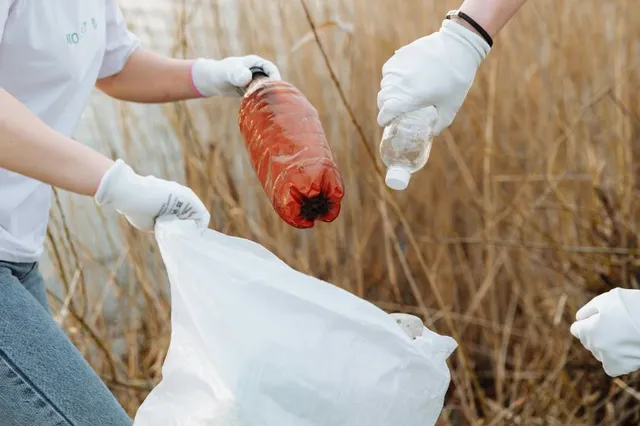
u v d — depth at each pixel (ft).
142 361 7.35
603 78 8.14
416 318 3.36
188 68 4.38
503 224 8.18
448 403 7.79
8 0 3.31
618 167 7.72
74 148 3.32
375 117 8.27
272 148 3.37
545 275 7.95
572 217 7.69
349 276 8.18
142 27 7.99
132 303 7.24
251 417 2.92
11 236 3.71
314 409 3.00
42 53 3.55
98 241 7.54
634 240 7.38
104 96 8.13
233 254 3.21
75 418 3.43
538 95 8.30
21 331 3.42
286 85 3.58
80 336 6.68
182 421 3.00
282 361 2.98
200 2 7.71
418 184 8.40
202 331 3.05
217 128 8.02
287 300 3.08
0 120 3.17
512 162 8.17
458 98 3.50
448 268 8.12
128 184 3.32
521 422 6.91
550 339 7.35
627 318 3.24
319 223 8.14
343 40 8.27
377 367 3.08
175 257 3.19
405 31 8.36
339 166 8.29
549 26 8.22
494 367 7.82
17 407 3.40
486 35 3.46
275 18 8.36
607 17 8.33
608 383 7.21
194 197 3.40
